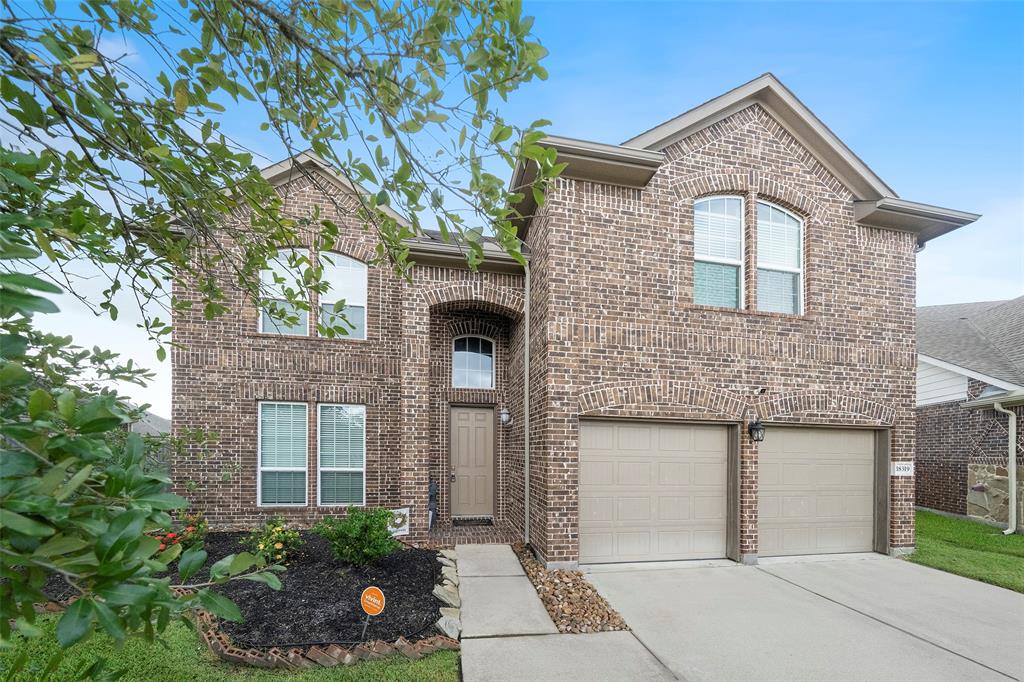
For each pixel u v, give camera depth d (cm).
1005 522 1056
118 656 389
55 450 113
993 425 1109
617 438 746
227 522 845
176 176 223
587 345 725
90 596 109
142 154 212
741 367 779
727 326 779
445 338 976
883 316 849
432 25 189
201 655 407
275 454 888
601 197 746
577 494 703
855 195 854
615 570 702
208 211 259
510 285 866
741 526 752
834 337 823
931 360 1273
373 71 202
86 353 252
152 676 372
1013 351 1267
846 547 820
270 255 299
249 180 251
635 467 749
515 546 793
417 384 825
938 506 1243
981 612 565
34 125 169
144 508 117
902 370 848
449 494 951
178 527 717
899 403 838
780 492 800
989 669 440
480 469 980
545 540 696
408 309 833
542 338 747
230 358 867
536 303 795
